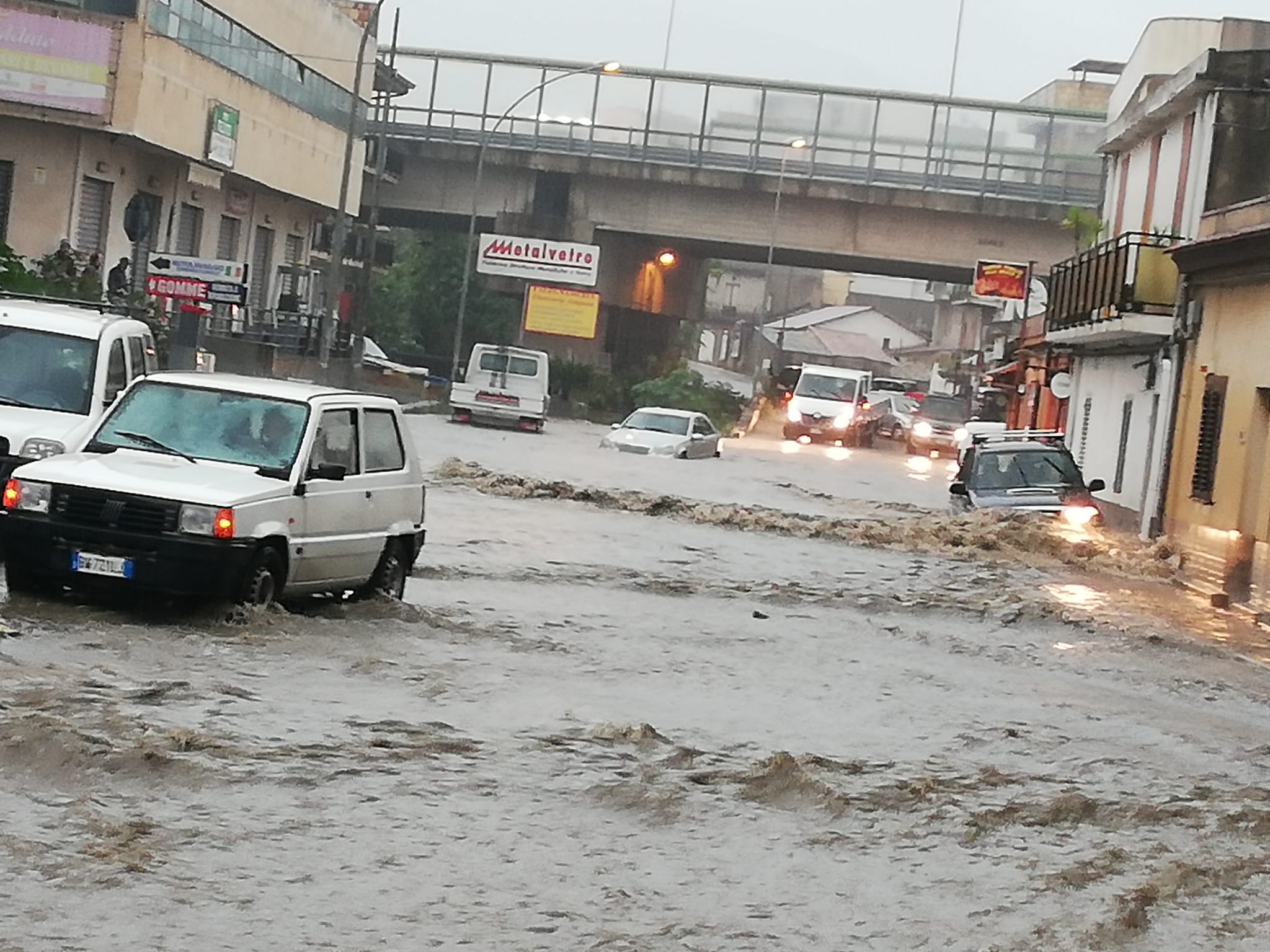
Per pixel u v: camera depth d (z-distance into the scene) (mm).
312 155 52031
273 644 11508
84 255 38531
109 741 8438
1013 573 22484
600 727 9961
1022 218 59500
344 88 54781
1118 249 30578
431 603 14727
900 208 60656
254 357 46250
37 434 13930
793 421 60938
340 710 9820
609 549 21000
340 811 7793
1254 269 24750
